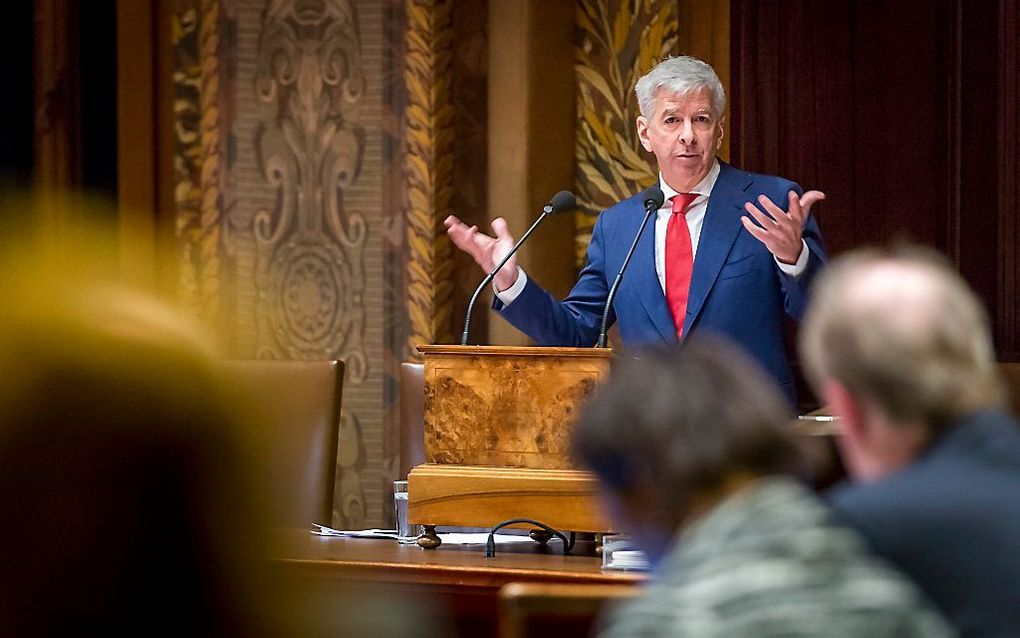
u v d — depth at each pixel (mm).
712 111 10312
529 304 9523
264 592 1521
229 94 14781
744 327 10094
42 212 14906
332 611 1578
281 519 1634
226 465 1506
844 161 14172
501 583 7371
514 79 14203
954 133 13969
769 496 3408
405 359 14523
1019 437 4199
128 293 1543
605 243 10531
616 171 14273
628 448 3516
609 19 14320
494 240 9555
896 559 4043
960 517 4027
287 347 14758
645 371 3641
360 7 14539
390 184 14516
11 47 15227
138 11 14906
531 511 7805
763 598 3178
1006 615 3936
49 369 1453
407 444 11086
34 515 1438
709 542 3338
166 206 14961
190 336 1521
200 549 1484
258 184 14773
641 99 10570
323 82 14625
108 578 1451
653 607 3268
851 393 4219
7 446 1437
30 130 15242
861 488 4219
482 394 7973
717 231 10250
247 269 14781
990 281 13906
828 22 14164
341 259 14648
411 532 8734
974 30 13906
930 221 14031
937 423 4211
